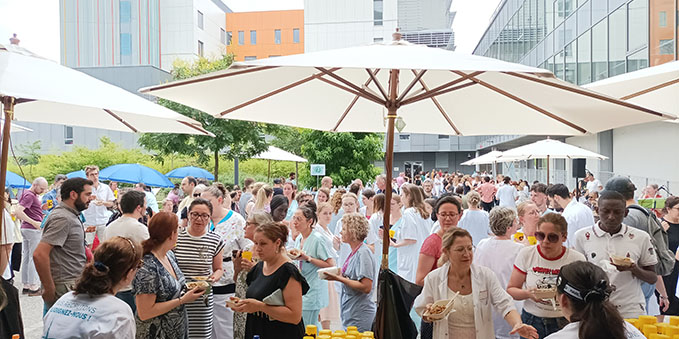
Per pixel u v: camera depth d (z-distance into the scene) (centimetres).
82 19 5259
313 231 609
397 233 748
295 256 561
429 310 370
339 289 752
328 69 410
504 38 4478
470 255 390
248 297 438
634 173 2158
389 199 380
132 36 5269
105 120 504
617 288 454
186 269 516
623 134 2280
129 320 330
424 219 736
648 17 1748
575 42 2561
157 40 5384
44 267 518
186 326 444
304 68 381
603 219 475
